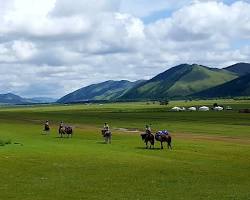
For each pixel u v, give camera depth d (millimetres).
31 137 83750
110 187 34188
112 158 51094
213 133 90562
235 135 85312
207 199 30031
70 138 82062
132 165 45656
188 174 40281
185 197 30656
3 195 31109
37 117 183625
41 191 32625
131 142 73312
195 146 65312
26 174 40062
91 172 41219
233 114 175250
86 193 32000
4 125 125625
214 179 37781
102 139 79750
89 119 159625
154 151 58969
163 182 36344
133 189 33469
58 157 51625
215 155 54375
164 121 136625
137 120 145750
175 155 54438
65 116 189750
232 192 32375
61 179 37562
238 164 46625
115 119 155625
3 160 48812
